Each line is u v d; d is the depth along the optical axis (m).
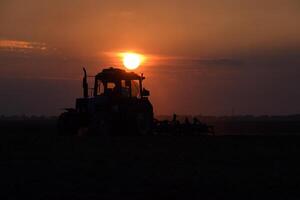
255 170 27.22
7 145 37.72
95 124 47.16
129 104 47.53
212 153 34.00
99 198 21.23
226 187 23.09
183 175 25.61
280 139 45.00
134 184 23.56
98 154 32.88
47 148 35.97
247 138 46.12
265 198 21.44
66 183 23.67
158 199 21.33
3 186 22.97
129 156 32.00
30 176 25.16
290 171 27.02
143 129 48.16
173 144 39.12
